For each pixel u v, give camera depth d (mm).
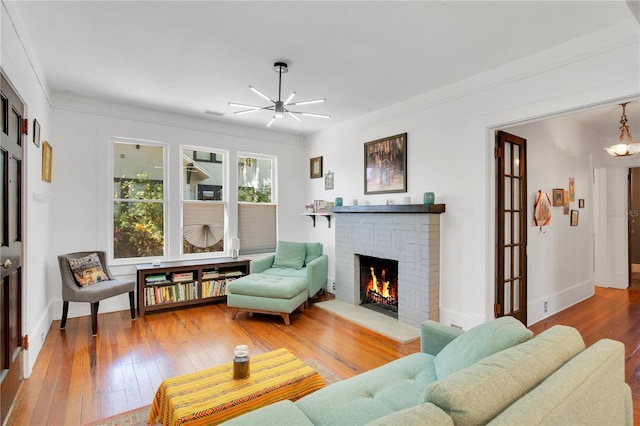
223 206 5059
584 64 2508
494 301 3213
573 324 3738
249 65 3025
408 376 1767
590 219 5012
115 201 4234
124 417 2037
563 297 4336
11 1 2070
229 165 5035
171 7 2170
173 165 4551
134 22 2350
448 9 2178
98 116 4031
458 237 3385
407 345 3137
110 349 3008
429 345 2064
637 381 2492
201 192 4875
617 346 1350
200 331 3475
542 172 4000
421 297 3520
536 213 3859
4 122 2107
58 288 3770
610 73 2377
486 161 3146
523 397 990
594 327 3643
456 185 3402
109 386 2393
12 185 2291
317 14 2240
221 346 3100
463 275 3338
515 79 2912
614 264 5594
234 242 4824
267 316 3992
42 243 3250
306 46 2678
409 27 2396
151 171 4477
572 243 4574
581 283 4754
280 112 3225
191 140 4688
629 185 5688
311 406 1502
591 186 5055
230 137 5035
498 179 3234
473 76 3230
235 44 2648
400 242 3770
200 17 2281
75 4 2143
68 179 3865
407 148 3938
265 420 1347
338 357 2873
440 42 2604
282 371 1882
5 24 1995
